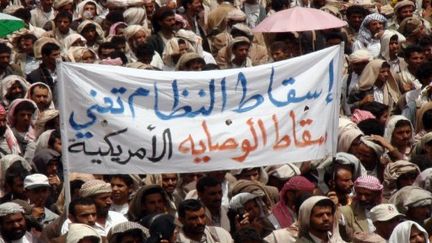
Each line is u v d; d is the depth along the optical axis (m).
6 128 31.77
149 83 26.75
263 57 40.12
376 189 27.81
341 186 28.83
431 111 34.12
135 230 25.69
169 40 39.22
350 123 31.61
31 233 26.97
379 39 41.59
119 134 26.70
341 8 45.28
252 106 27.22
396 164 29.69
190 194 28.44
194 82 26.91
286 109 27.36
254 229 25.50
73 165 26.67
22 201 27.72
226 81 27.06
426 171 29.44
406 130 32.41
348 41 41.94
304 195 27.42
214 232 26.27
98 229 26.92
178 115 26.91
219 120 27.06
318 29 38.91
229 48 39.22
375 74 37.00
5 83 34.97
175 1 43.94
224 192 29.39
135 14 42.50
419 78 37.91
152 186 27.28
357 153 31.12
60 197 28.94
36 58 37.78
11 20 37.81
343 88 37.22
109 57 38.72
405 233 25.69
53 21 40.94
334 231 26.66
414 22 42.47
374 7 45.09
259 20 44.09
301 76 27.47
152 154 26.80
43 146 31.12
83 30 40.41
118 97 26.67
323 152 27.66
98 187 27.20
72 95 26.59
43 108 34.69
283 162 27.41
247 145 27.16
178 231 26.06
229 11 41.47
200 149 26.92
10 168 28.83
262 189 28.27
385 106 34.84
